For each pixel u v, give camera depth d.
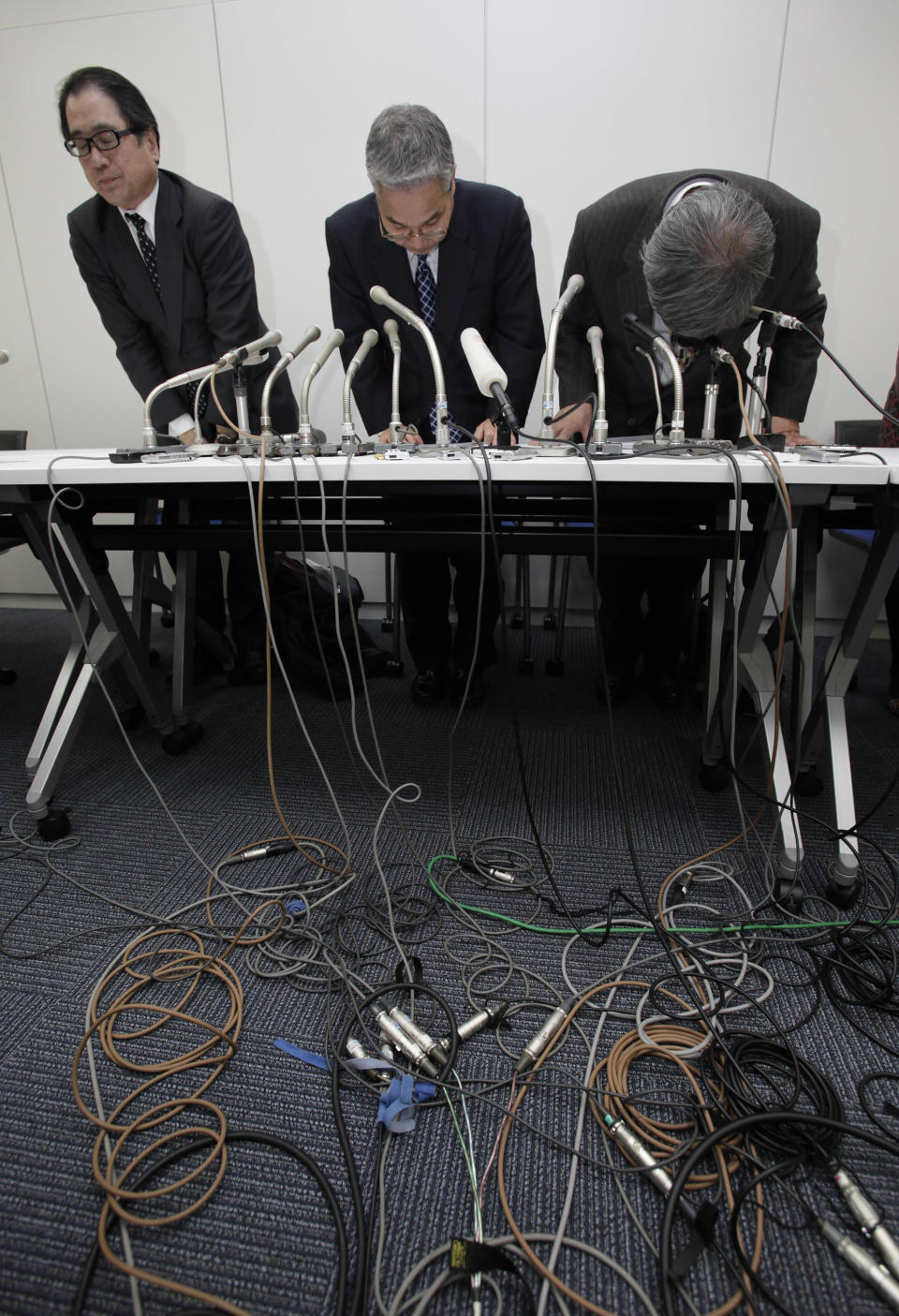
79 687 1.40
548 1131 0.77
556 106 2.12
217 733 1.78
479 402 1.72
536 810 1.40
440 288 1.56
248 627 2.11
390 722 1.83
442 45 2.10
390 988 0.92
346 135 2.23
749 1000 0.92
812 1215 0.67
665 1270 0.61
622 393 1.59
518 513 1.32
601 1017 0.90
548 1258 0.65
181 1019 0.92
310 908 1.12
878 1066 0.83
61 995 0.97
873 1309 0.61
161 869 1.24
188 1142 0.76
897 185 2.06
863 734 1.70
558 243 2.26
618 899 1.13
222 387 1.78
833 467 0.92
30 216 2.45
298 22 2.13
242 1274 0.64
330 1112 0.79
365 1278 0.61
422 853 1.27
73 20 2.23
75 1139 0.77
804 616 1.28
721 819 1.36
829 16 1.93
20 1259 0.66
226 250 1.70
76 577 1.42
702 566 1.72
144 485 1.24
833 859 1.10
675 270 1.02
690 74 2.04
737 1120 0.70
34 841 1.32
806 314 1.43
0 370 2.66
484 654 1.90
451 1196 0.70
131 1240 0.67
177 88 2.26
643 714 1.86
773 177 2.10
